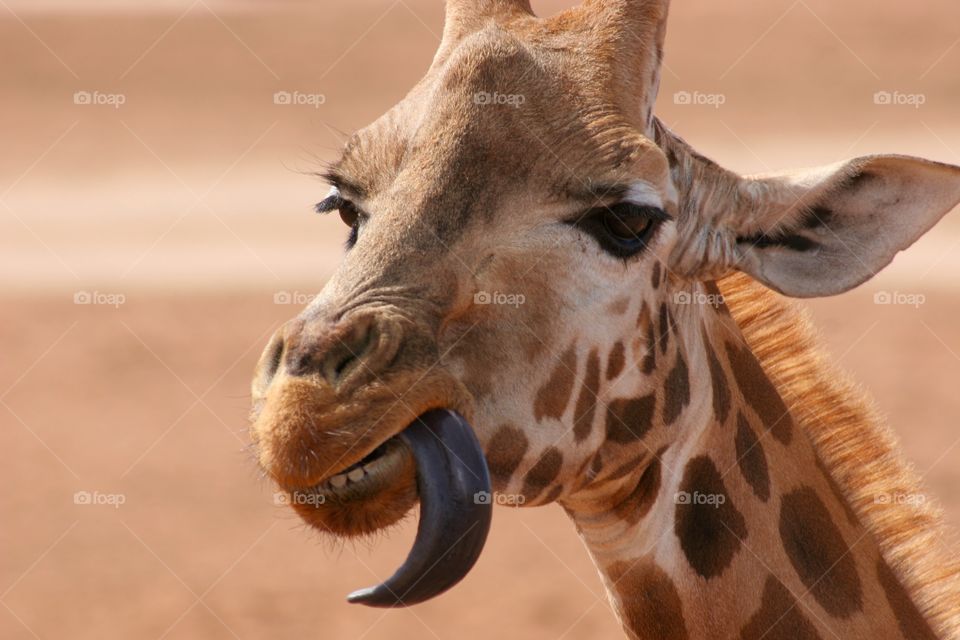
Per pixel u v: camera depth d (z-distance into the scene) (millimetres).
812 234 11562
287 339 9492
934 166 10992
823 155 70250
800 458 12031
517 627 26406
